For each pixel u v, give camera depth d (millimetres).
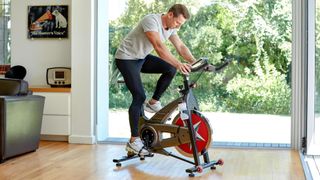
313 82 4477
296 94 4711
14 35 5582
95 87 5203
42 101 4660
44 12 5484
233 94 5117
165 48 3611
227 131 5156
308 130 4500
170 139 3682
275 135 5066
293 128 4758
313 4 4438
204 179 3430
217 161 3824
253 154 4496
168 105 3701
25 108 4328
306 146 4547
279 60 4984
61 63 5465
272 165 3965
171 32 3875
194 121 3658
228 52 5094
